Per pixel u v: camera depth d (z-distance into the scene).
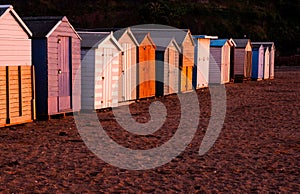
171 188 8.02
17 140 11.68
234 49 33.66
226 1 84.75
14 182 8.12
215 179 8.61
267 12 81.44
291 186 8.21
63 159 9.89
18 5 69.75
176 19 71.56
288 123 15.31
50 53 14.73
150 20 68.44
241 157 10.42
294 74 44.00
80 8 74.00
